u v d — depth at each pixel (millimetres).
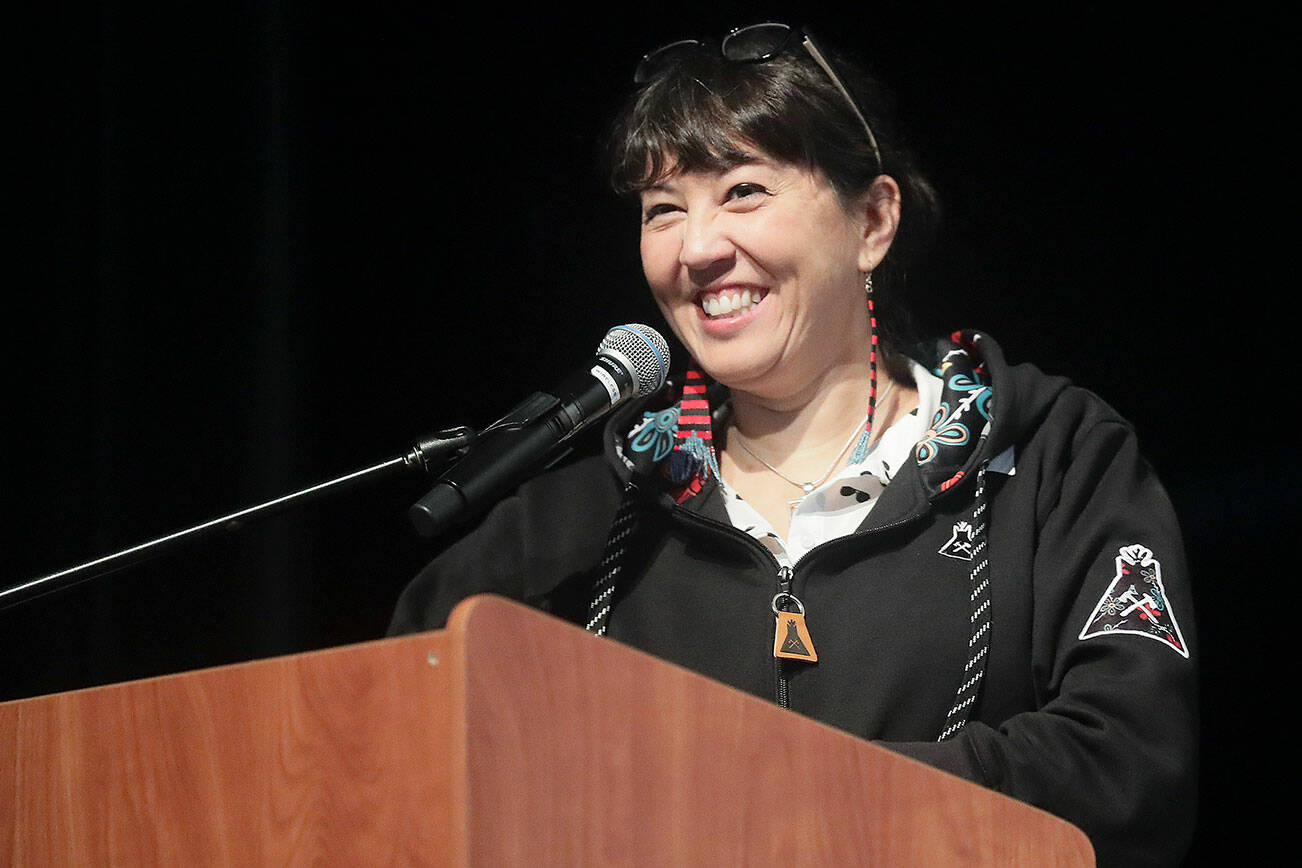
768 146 6230
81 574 4742
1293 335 9570
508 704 2875
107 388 10828
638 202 6797
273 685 3244
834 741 3547
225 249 11141
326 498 4930
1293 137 9562
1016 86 10094
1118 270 9898
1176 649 5203
